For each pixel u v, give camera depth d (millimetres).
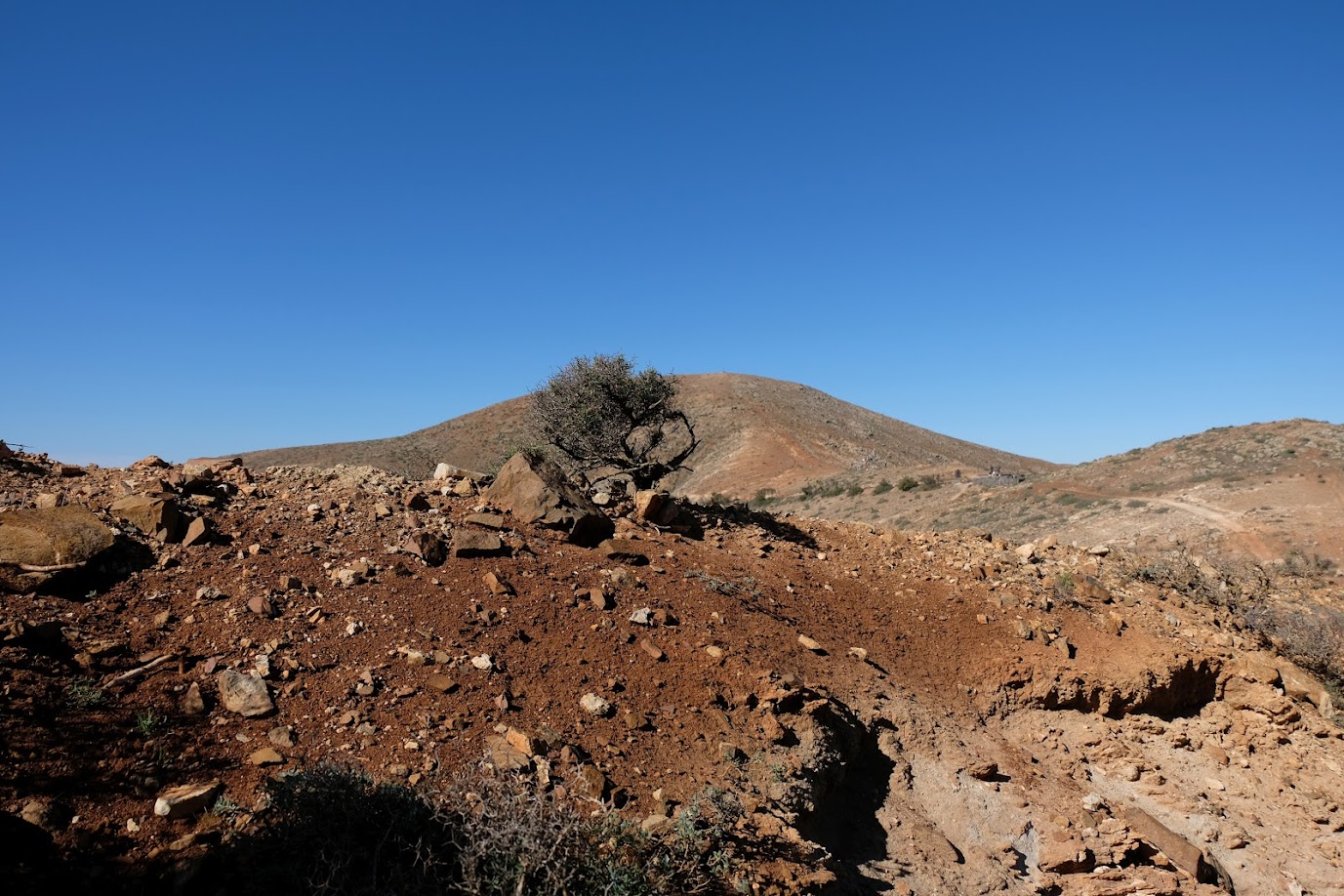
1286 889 7199
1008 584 10438
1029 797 7223
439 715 5266
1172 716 9094
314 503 8047
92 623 5395
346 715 5035
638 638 6941
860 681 7617
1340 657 10609
